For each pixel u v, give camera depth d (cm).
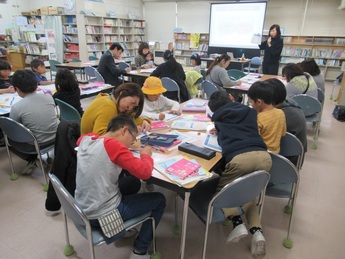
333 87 695
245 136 152
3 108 254
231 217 156
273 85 189
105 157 122
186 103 272
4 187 238
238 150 148
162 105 247
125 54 944
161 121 212
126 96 170
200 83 430
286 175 159
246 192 132
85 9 811
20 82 217
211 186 166
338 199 231
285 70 325
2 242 177
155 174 134
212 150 159
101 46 893
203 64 739
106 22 885
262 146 152
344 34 797
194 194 159
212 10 855
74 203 115
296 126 199
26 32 846
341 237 187
